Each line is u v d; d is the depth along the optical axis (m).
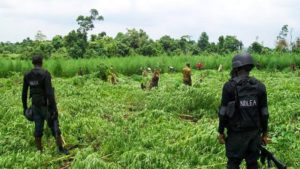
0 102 9.23
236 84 3.46
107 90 13.07
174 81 17.34
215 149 5.53
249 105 3.39
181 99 9.01
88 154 5.31
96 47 85.88
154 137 6.16
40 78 5.21
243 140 3.44
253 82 3.46
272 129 6.95
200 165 5.04
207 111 8.54
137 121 7.48
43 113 5.38
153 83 14.11
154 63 30.12
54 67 24.73
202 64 32.06
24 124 6.76
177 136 6.30
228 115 3.46
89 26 94.12
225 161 5.09
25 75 5.30
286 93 10.48
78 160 4.87
